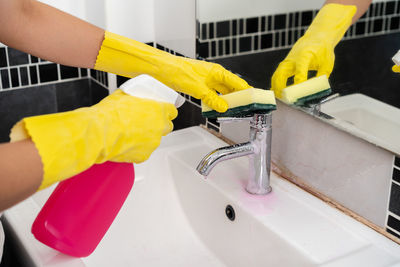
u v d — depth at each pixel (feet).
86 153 1.88
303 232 2.66
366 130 2.60
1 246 2.51
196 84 2.60
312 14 3.12
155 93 2.17
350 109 2.72
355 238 2.60
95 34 2.56
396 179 2.48
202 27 3.59
